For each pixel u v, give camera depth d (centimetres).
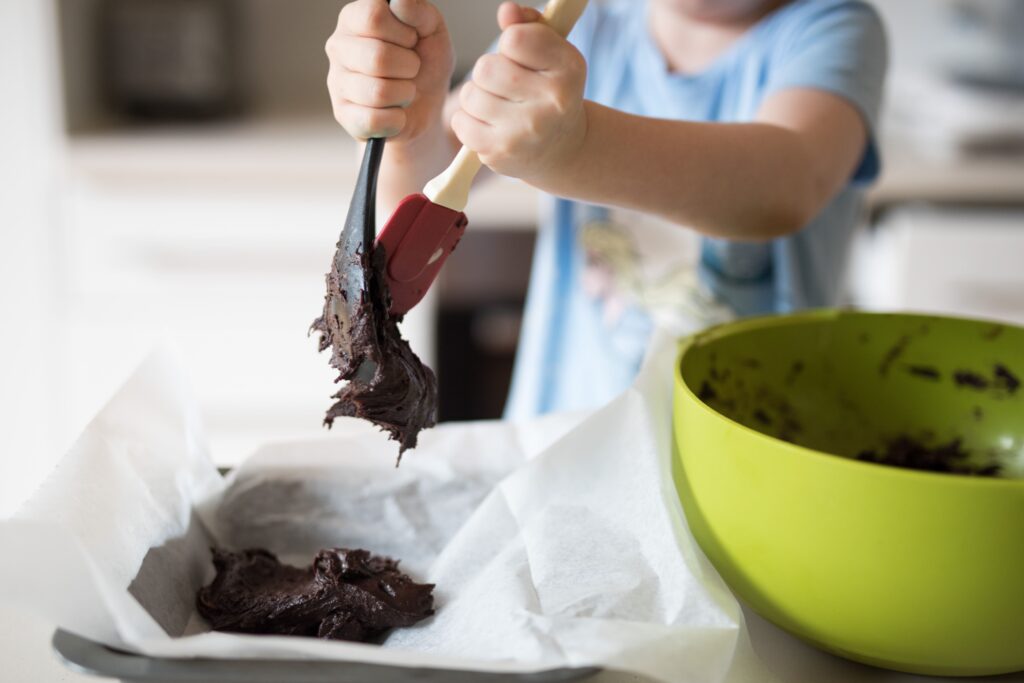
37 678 46
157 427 57
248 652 41
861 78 77
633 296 94
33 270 149
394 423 49
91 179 146
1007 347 61
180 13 158
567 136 49
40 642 48
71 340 152
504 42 46
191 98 160
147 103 160
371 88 50
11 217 147
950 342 62
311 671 41
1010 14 171
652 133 56
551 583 48
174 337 153
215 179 146
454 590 52
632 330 94
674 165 57
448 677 40
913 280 143
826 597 44
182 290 151
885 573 42
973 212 145
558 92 46
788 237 87
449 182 48
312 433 157
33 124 144
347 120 51
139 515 51
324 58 183
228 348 153
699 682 43
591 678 45
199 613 52
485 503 54
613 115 55
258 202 147
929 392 63
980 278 143
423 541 59
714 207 60
